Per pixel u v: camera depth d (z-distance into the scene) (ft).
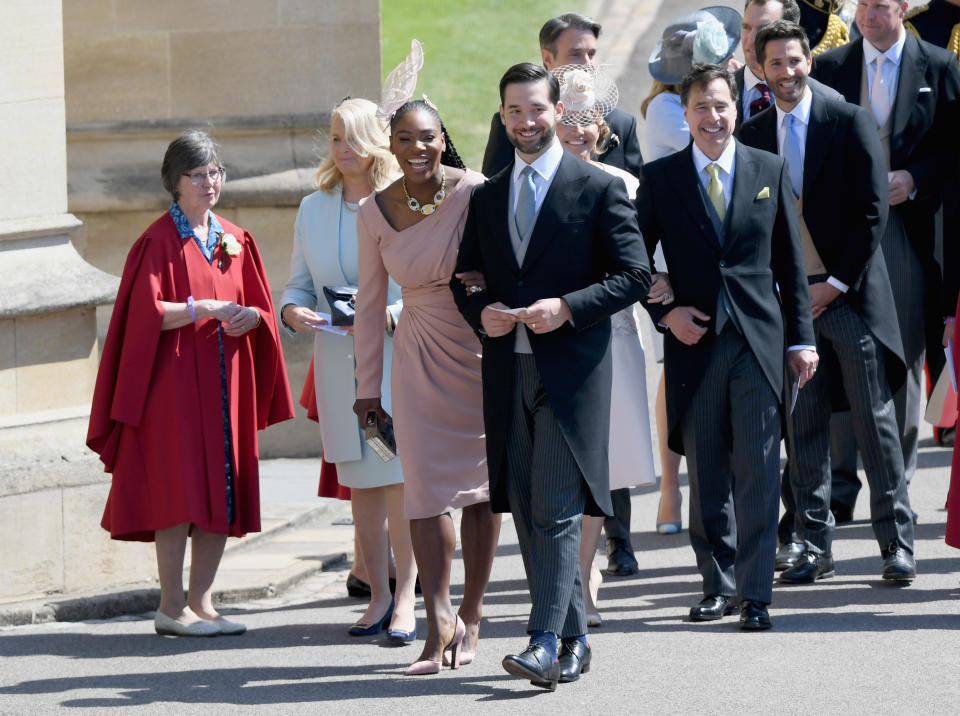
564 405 64.69
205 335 79.05
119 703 65.16
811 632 73.72
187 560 92.89
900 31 91.09
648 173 77.30
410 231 69.62
